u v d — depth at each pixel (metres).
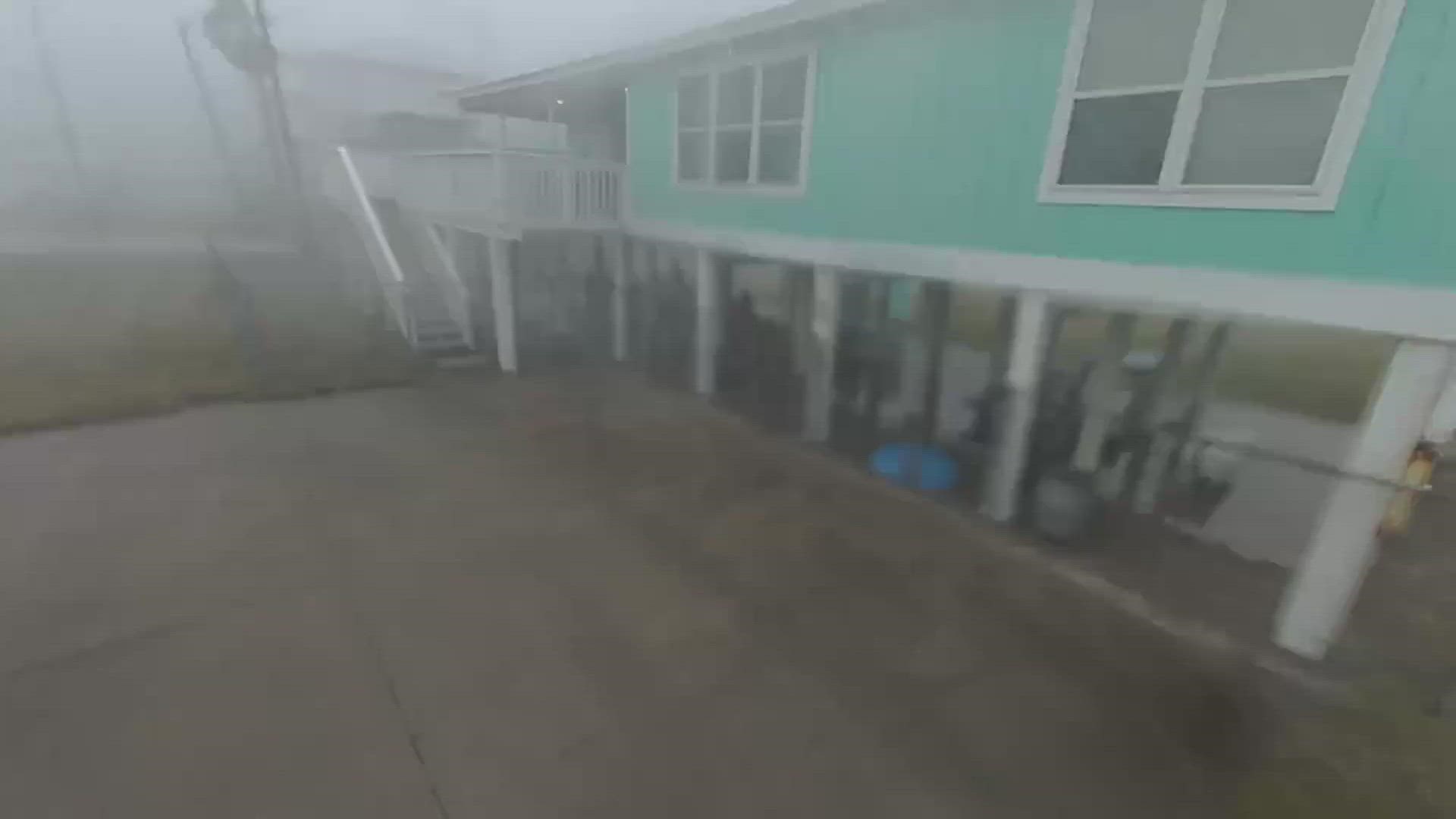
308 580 6.50
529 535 7.48
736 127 10.22
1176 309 5.90
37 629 5.65
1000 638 5.98
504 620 6.01
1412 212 4.61
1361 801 4.43
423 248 16.34
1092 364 8.84
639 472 9.23
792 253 9.78
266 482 8.51
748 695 5.22
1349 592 5.50
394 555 6.98
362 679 5.24
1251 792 4.49
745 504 8.38
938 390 10.13
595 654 5.62
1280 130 5.18
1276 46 5.07
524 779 4.42
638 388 13.01
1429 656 5.83
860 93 8.31
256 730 4.70
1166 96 5.70
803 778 4.50
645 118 12.23
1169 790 4.49
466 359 14.36
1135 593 6.70
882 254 8.51
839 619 6.18
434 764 4.50
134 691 5.00
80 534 7.09
